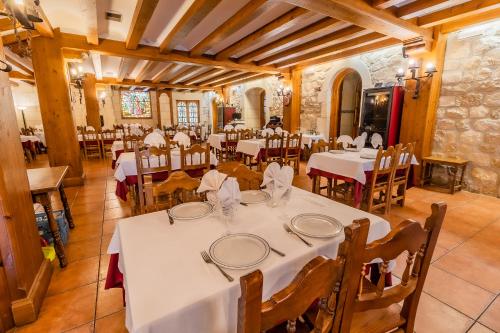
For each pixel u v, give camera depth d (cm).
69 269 189
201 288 75
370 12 267
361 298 78
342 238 107
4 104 137
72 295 162
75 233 244
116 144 424
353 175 268
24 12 149
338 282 70
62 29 372
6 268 134
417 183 389
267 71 586
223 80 828
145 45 432
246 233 105
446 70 363
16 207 140
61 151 387
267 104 784
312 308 103
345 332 80
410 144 287
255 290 49
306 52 453
